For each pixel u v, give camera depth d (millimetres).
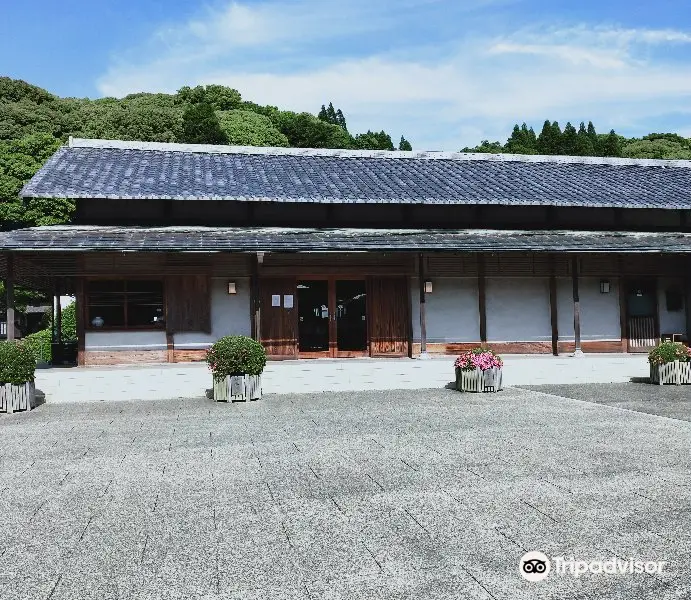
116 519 4582
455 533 4215
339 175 16500
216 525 4430
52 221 28125
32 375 9703
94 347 13156
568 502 4812
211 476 5668
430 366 11930
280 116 58375
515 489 5152
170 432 7684
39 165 29953
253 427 7914
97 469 5977
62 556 3926
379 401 9977
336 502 4895
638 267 15227
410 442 6926
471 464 5953
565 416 8375
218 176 15484
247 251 12094
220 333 13750
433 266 14102
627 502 4797
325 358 14227
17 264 12359
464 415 8570
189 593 3408
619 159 20484
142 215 14242
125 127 42688
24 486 5445
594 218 16531
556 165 19594
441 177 16969
